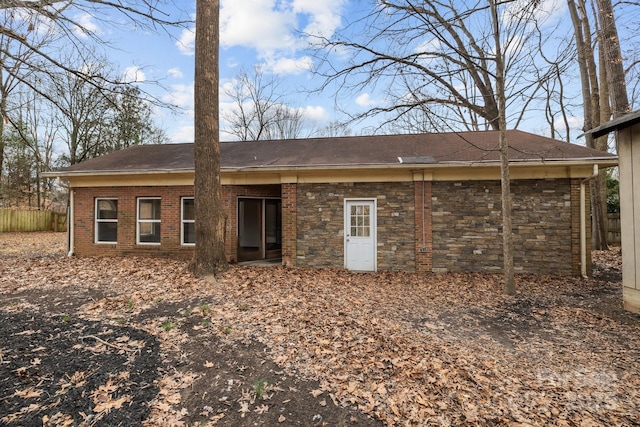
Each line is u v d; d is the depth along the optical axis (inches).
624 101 417.1
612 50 418.6
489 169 347.3
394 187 365.4
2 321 177.0
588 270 332.5
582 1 471.5
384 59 295.7
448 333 187.3
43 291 239.0
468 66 306.7
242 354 152.3
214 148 298.7
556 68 306.5
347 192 372.8
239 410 115.7
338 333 177.8
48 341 154.9
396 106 305.7
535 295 266.1
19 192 1031.6
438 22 293.7
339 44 296.0
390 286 293.6
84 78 286.4
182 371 137.0
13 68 268.5
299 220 379.9
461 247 353.7
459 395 127.1
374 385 131.6
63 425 103.2
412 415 115.4
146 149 513.3
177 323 183.8
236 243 409.1
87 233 430.6
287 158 404.5
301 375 137.7
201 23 295.0
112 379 127.9
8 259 391.2
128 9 271.0
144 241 424.5
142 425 106.0
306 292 259.6
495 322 206.1
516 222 345.1
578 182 334.6
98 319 186.1
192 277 285.7
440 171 355.9
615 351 165.3
